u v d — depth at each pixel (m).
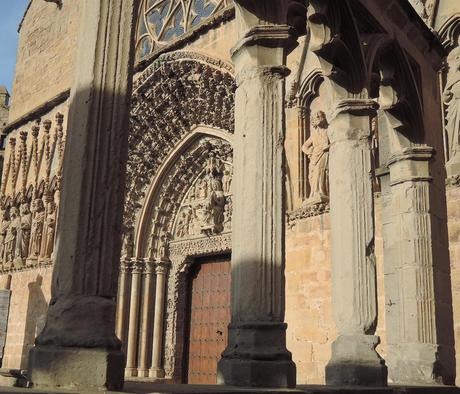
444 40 12.24
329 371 8.00
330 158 8.99
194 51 17.17
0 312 22.33
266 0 7.18
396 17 10.00
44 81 24.41
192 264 19.08
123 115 5.34
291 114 14.35
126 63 5.47
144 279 19.05
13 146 24.98
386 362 10.20
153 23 20.77
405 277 9.84
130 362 18.17
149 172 19.75
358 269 8.30
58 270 4.94
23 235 22.86
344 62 8.87
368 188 8.63
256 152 6.84
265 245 6.54
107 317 4.87
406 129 10.34
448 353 9.64
